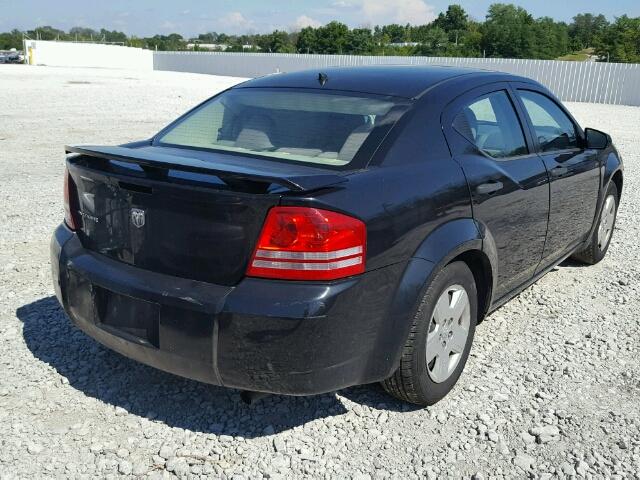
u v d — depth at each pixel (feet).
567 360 13.34
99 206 10.59
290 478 9.50
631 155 42.32
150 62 191.11
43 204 24.41
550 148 15.08
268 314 8.89
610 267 19.30
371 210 9.54
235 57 165.27
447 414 11.25
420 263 10.23
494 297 12.82
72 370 12.26
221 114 12.73
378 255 9.57
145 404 11.22
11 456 9.70
